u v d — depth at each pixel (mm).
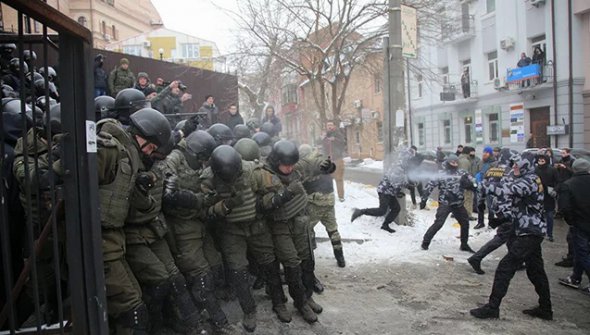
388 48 9398
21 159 2936
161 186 3410
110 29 39625
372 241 7848
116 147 2807
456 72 27344
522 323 4738
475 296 5484
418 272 6355
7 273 2395
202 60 14641
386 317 4809
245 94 15039
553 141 21250
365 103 35938
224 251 4254
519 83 22547
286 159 4352
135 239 3186
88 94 2465
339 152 10930
